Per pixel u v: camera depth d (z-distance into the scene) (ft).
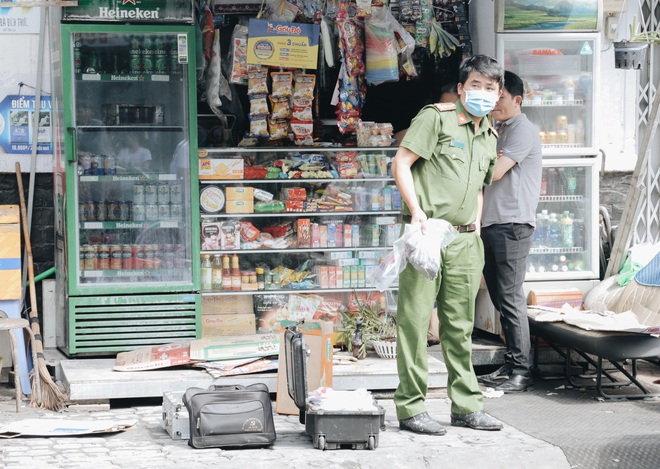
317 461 20.59
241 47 29.50
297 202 29.94
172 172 29.09
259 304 30.12
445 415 24.86
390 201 30.63
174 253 29.14
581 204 30.68
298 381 21.89
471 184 22.63
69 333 28.14
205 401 21.83
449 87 28.81
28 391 27.45
